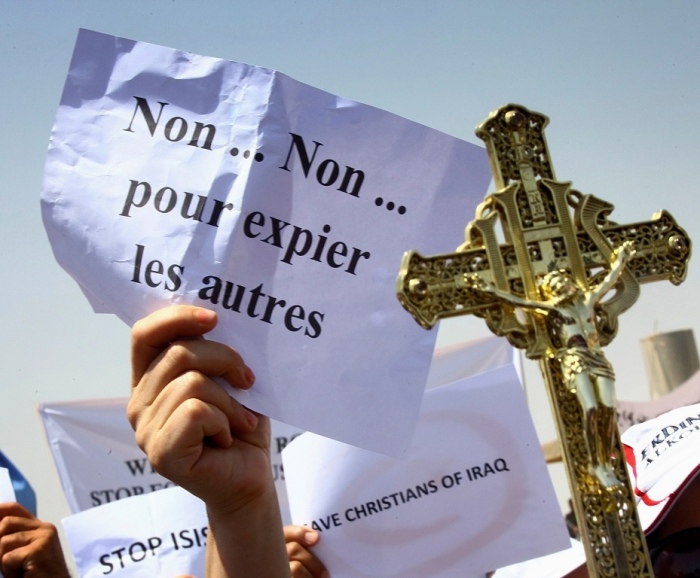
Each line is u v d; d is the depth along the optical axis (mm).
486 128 2336
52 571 3688
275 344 2535
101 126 2600
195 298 2516
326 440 3621
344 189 2604
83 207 2568
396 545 3570
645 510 3213
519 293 2268
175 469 2264
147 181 2566
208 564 2430
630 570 2076
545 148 2348
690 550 3090
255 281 2543
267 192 2559
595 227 2324
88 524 3869
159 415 2297
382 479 3602
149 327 2355
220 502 2340
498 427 3645
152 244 2543
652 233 2346
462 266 2264
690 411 3420
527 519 3592
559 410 2201
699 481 3180
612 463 2123
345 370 2562
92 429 5633
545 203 2320
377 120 2613
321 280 2580
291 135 2582
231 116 2580
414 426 2572
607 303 2297
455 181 2635
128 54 2609
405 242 2621
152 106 2596
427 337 2592
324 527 3584
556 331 2213
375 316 2590
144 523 3861
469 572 3562
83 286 2570
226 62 2590
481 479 3619
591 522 2127
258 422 2506
